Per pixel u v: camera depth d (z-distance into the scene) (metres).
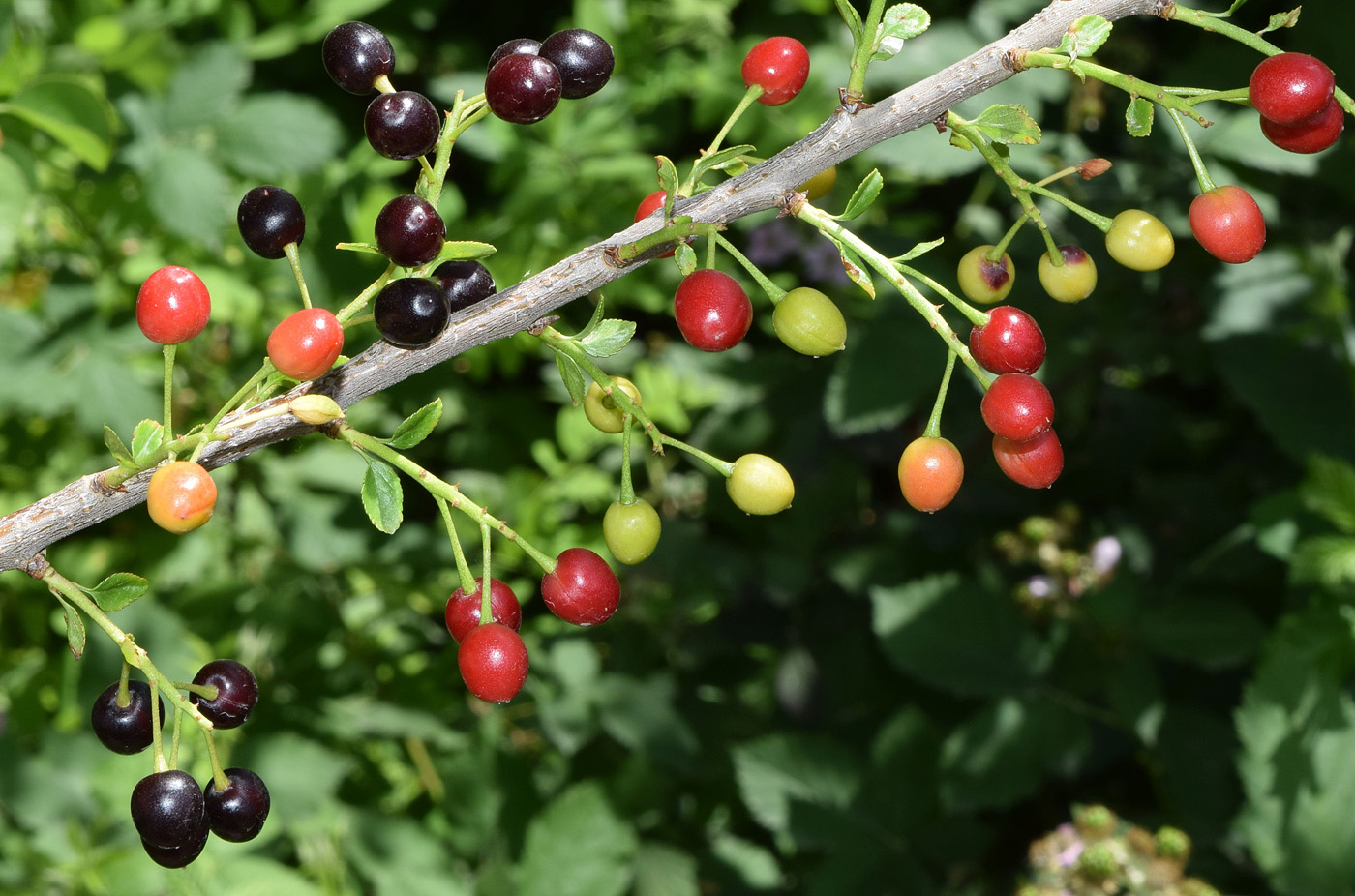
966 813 3.72
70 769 3.24
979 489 4.35
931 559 4.27
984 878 4.00
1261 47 1.33
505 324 1.38
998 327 1.39
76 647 1.32
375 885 3.42
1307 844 3.20
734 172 1.47
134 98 3.38
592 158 3.87
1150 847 3.26
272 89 4.31
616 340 1.40
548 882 3.44
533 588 4.07
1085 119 3.76
